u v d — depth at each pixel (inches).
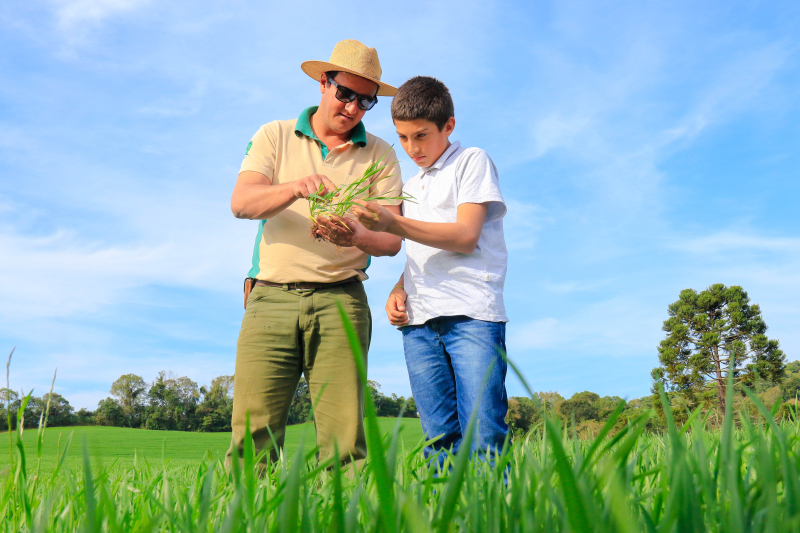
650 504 31.1
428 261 100.7
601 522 14.4
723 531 21.5
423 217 105.9
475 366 90.6
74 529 35.3
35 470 45.1
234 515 23.4
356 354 14.1
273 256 107.1
